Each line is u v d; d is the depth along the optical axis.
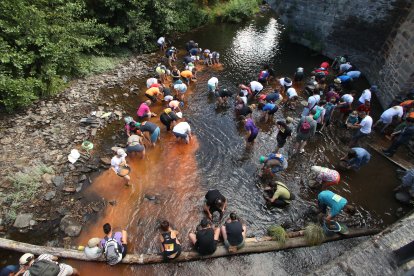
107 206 8.78
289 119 10.15
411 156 11.12
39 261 6.42
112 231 8.12
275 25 23.69
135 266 7.39
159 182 9.67
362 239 8.16
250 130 10.61
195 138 11.57
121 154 9.13
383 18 14.67
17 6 11.99
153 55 17.61
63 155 10.11
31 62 11.87
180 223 8.45
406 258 5.87
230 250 7.57
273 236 7.99
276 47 19.59
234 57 17.94
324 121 11.79
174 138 11.47
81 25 14.31
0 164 9.46
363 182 9.97
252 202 9.16
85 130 11.30
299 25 19.28
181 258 7.46
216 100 13.80
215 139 11.57
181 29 21.16
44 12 13.27
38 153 10.04
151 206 8.88
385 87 14.04
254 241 7.87
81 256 7.40
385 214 8.91
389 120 11.47
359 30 16.02
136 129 10.55
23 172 9.25
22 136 10.62
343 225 8.17
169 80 15.02
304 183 9.83
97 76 14.75
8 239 7.64
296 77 15.12
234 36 21.19
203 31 21.89
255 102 13.80
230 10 23.84
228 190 9.53
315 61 18.05
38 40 12.12
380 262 5.99
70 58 13.95
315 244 7.92
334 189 9.65
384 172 10.42
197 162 10.51
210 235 7.32
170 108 11.66
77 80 14.15
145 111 11.68
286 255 7.77
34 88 12.36
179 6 21.16
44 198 8.73
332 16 17.06
